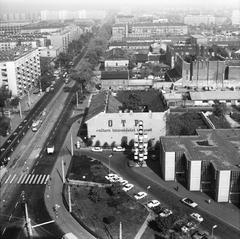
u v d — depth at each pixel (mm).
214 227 97938
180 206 113438
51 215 109625
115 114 156875
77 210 110875
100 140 160375
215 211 111125
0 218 108812
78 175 132625
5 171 136625
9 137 174500
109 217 104562
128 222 104938
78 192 121625
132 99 174125
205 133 144000
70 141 167750
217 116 190750
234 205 114562
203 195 120250
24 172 138000
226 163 118188
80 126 187000
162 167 133375
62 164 133000
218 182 113938
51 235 100125
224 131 146250
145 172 136750
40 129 184125
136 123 157125
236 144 133500
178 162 127688
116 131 158875
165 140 137125
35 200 118375
